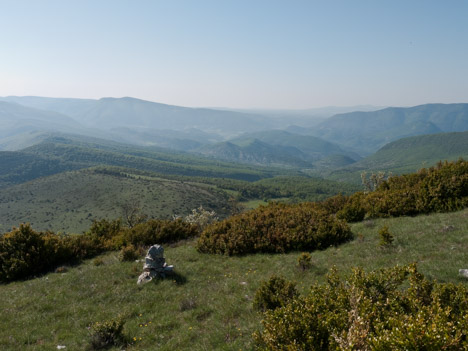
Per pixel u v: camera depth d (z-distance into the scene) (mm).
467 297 6031
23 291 14273
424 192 20078
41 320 11055
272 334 5820
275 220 20156
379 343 4520
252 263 16000
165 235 23547
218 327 9258
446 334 4344
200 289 12914
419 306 5801
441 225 15469
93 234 23844
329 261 14062
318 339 5613
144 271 14953
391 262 12023
